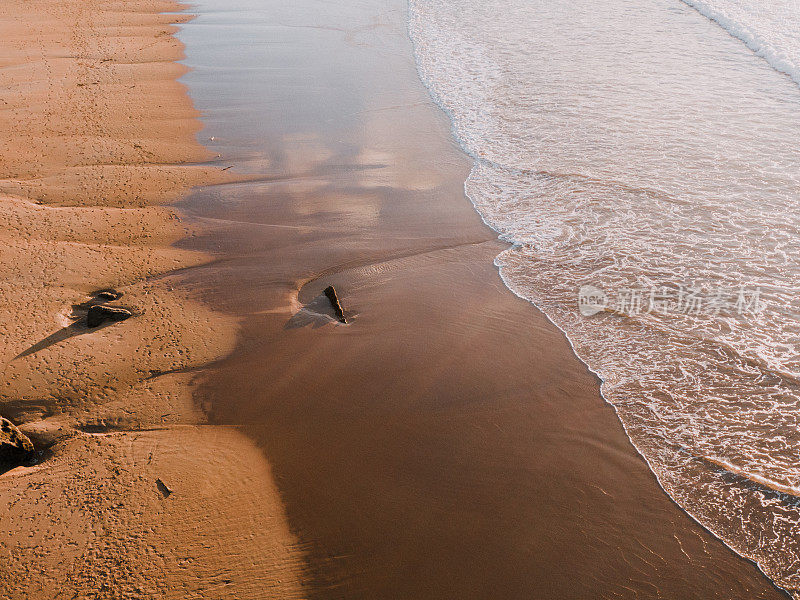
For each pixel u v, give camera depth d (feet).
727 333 21.01
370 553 14.60
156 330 21.39
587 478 16.35
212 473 16.52
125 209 28.40
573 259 25.12
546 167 31.86
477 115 38.17
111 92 41.16
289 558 14.49
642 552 14.57
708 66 43.65
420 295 23.30
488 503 15.72
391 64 47.16
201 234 26.89
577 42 49.44
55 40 50.52
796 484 16.07
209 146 34.94
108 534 14.87
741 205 27.81
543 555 14.51
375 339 21.15
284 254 25.62
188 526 15.11
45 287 22.88
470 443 17.35
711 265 24.30
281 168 32.68
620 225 27.02
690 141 33.40
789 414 18.01
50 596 13.55
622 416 18.16
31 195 28.63
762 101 37.86
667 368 19.79
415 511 15.53
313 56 49.03
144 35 53.06
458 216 28.27
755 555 14.48
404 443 17.38
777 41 46.06
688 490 16.01
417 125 37.37
